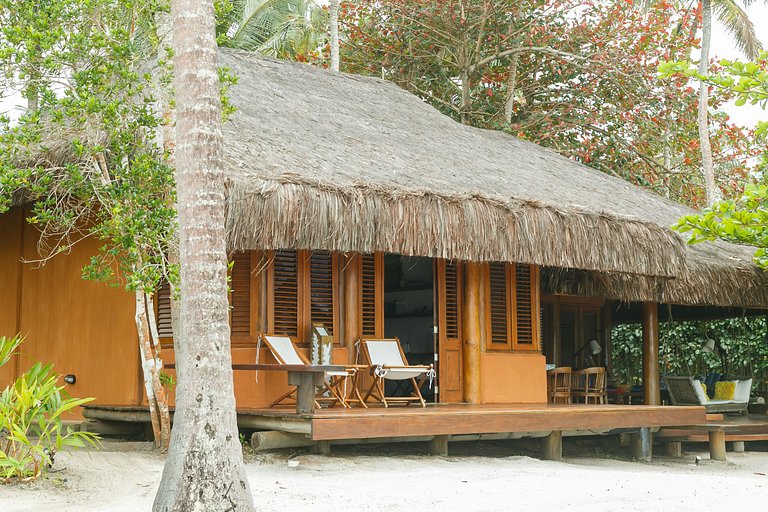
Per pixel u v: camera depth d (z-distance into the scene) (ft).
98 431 31.89
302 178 26.40
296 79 43.75
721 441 35.04
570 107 68.23
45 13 24.89
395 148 37.01
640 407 32.73
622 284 40.63
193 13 18.22
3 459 20.61
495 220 30.42
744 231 30.55
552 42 67.51
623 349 64.49
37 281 36.47
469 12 65.82
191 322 17.34
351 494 20.63
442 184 32.14
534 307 37.93
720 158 71.36
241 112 34.30
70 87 25.62
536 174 41.60
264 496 19.99
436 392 34.83
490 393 35.58
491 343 36.29
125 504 19.04
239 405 30.25
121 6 26.32
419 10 66.18
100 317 33.71
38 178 28.19
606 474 26.07
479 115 70.44
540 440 31.83
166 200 25.90
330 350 30.55
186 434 16.97
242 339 30.58
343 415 25.14
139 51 27.76
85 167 26.04
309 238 26.11
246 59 43.39
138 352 32.24
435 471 24.97
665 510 20.33
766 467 33.68
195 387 17.12
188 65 18.04
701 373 63.57
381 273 34.04
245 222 25.14
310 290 32.09
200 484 16.66
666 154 72.90
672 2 74.23
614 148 68.44
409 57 68.74
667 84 65.98
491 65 70.59
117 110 25.67
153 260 27.14
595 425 30.81
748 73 27.55
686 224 31.35
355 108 42.45
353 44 69.41
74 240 34.96
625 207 40.29
